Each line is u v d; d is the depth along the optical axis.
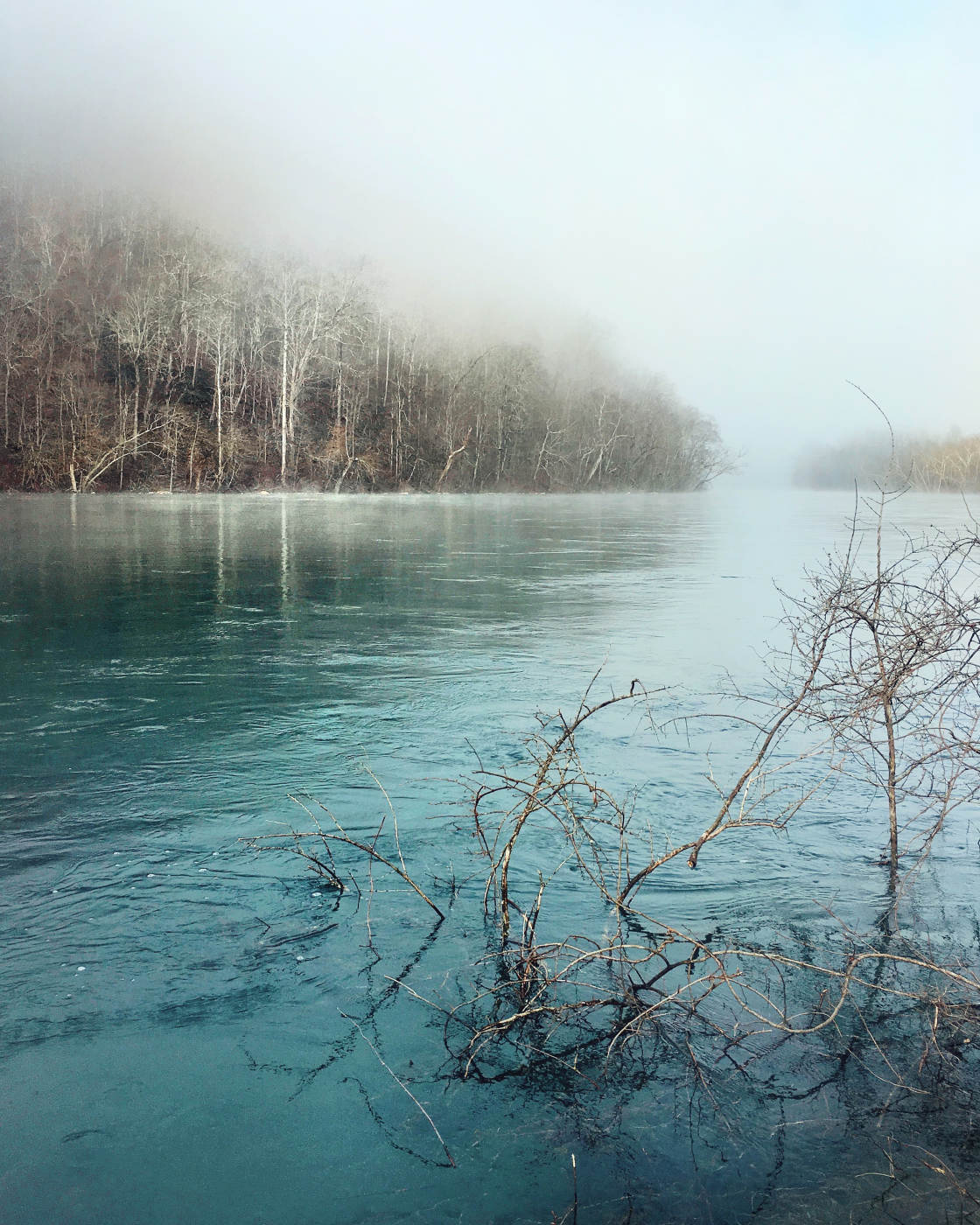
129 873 4.14
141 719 6.62
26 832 4.60
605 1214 2.28
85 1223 2.24
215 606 12.12
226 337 60.00
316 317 61.56
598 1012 3.15
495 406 76.25
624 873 4.21
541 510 45.78
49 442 52.38
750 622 11.15
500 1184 2.38
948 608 4.48
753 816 4.90
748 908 3.89
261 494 58.72
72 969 3.35
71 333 61.12
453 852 4.41
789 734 6.45
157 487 55.72
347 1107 2.66
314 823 4.75
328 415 69.38
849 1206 2.31
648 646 9.60
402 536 25.47
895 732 6.36
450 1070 2.83
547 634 10.24
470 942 3.58
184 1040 2.95
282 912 3.79
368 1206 2.30
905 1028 3.08
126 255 71.00
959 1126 2.63
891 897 4.01
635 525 33.44
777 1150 2.52
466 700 7.24
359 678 7.98
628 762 5.78
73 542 21.73
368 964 3.40
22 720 6.60
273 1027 3.02
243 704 7.06
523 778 5.45
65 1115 2.61
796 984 3.32
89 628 10.34
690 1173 2.43
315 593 13.44
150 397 56.62
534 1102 2.70
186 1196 2.33
